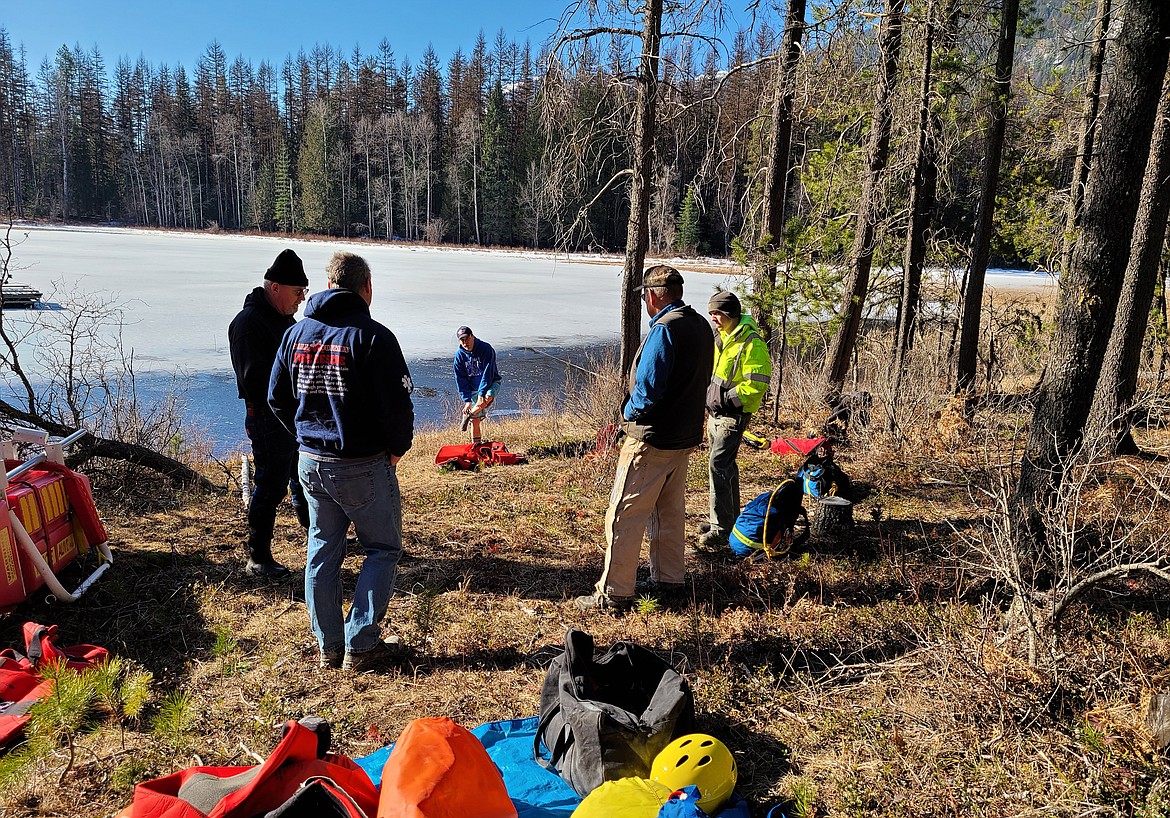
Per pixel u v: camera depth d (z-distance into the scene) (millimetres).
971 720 3137
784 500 5312
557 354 20172
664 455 4367
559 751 3014
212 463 8422
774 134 10047
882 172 9648
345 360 3520
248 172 103062
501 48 78750
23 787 2852
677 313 4262
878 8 8828
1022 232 12383
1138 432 9430
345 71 108062
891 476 7504
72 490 4562
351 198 92500
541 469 8219
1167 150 7352
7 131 86688
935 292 12703
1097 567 4066
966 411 9164
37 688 3217
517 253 68062
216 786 2400
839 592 4723
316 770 2393
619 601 4504
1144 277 7508
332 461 3613
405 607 4543
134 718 3340
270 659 3836
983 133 11258
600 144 8773
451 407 14086
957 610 4219
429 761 2398
